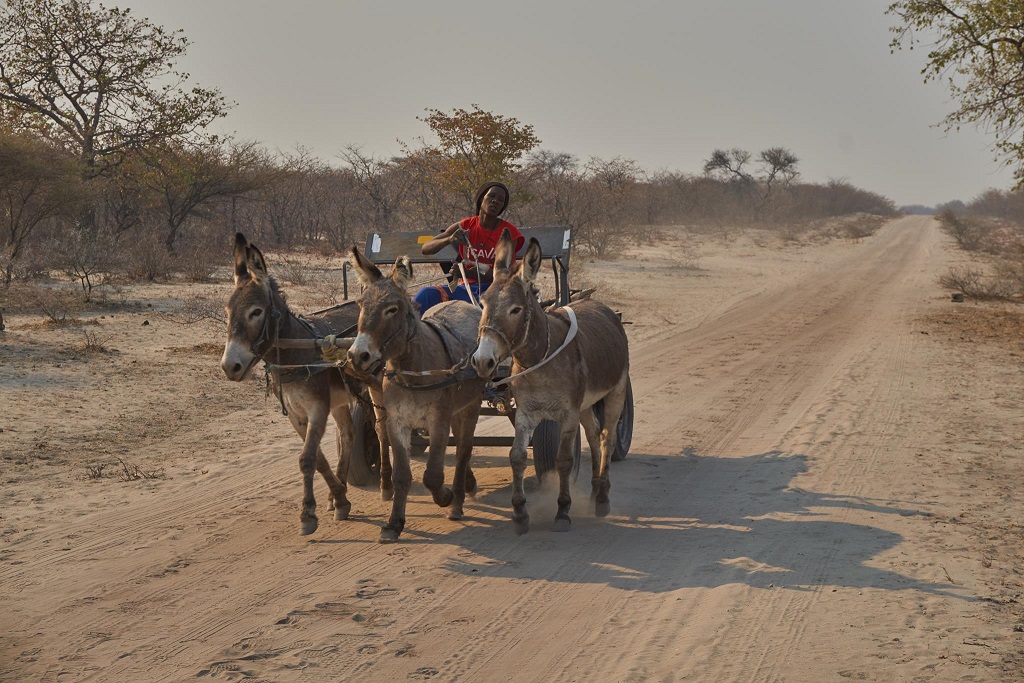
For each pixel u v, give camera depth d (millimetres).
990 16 19328
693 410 11977
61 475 8414
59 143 33188
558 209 39812
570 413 6707
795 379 14391
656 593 5719
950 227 79438
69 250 24578
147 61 34750
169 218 36688
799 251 56250
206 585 5832
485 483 8438
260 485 8234
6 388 11859
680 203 87688
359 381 7168
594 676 4629
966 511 7316
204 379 13234
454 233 7973
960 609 5367
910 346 18203
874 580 5852
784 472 8633
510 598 5641
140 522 7113
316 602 5551
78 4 34000
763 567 6117
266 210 45188
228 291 24625
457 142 30703
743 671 4645
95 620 5297
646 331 20953
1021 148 19875
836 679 4543
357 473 8141
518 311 6215
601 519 7285
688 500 7801
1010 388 13328
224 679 4574
